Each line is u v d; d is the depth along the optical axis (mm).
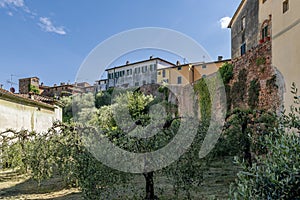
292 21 7273
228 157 6371
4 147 8180
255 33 11836
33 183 6609
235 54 15125
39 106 14773
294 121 1963
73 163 4449
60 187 5965
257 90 9484
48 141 6000
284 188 1375
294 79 7039
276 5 8281
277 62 8141
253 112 6266
